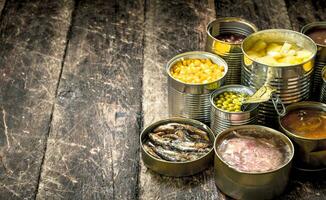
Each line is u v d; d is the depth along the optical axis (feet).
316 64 2.93
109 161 2.77
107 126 2.95
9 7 3.77
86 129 2.94
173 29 3.61
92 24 3.65
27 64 3.34
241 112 2.67
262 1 3.82
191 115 2.86
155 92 3.15
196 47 3.47
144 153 2.70
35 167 2.75
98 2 3.81
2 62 3.35
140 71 3.29
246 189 2.51
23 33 3.57
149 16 3.72
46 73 3.28
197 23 3.66
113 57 3.39
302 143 2.60
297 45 2.95
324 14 3.72
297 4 3.80
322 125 2.70
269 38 2.97
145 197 2.60
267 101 2.75
